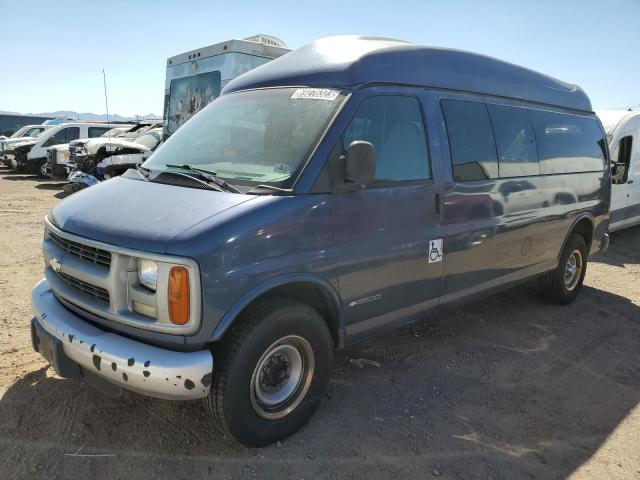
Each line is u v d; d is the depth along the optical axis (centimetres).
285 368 314
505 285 486
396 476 296
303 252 301
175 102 991
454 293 422
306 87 357
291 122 340
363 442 324
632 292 682
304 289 327
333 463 303
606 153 632
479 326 530
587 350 487
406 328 511
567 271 595
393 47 379
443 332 509
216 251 264
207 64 898
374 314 358
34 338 322
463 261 419
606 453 330
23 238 815
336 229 318
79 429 318
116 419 330
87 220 302
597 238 626
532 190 489
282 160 320
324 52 371
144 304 271
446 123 401
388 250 351
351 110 332
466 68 434
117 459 294
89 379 296
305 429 333
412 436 334
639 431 356
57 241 327
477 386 405
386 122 357
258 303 296
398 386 396
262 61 884
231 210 280
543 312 583
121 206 303
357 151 306
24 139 1998
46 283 342
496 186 442
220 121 381
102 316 285
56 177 1567
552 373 436
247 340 282
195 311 261
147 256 263
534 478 303
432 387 398
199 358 264
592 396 401
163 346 270
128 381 264
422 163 379
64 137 1839
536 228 505
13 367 385
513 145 470
